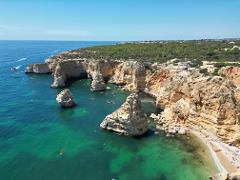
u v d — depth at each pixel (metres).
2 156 49.88
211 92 56.91
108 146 54.66
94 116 73.44
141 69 98.06
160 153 51.19
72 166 46.62
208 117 56.84
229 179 40.41
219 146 51.53
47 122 68.88
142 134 59.34
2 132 61.66
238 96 52.75
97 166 46.72
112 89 105.06
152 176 43.47
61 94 82.62
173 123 64.62
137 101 59.22
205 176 42.69
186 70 80.25
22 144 55.44
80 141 57.12
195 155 49.69
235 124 51.72
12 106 82.75
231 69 70.88
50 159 49.19
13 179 42.06
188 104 62.72
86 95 96.81
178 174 43.81
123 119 58.94
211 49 131.00
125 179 42.53
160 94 77.00
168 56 118.31
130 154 51.19
